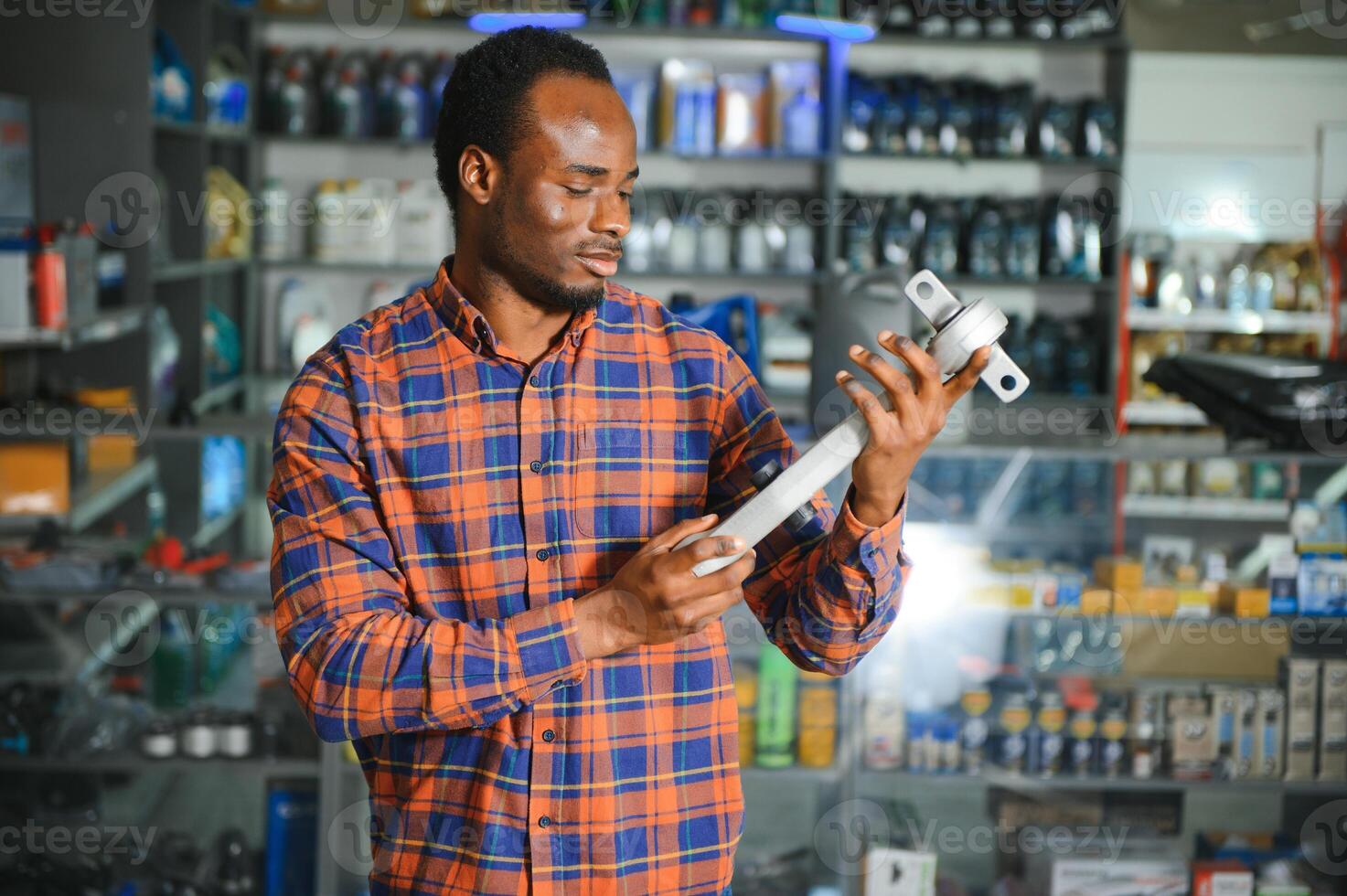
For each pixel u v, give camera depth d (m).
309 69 5.02
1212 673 2.90
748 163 5.19
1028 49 5.22
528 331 1.13
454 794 1.10
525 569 1.10
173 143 4.35
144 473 3.05
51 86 3.82
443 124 1.14
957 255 5.10
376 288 5.11
